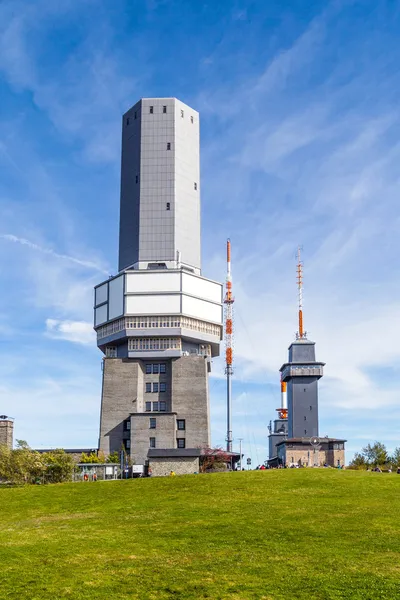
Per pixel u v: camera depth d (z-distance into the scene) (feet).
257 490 265.54
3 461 380.78
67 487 301.02
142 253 581.53
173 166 596.70
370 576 143.54
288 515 214.28
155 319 558.97
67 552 170.40
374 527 193.26
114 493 279.49
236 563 155.33
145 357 554.46
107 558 163.73
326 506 229.45
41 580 144.97
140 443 520.01
